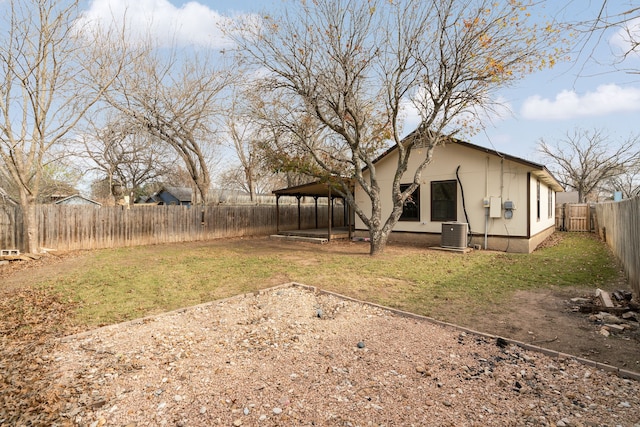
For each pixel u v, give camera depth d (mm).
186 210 15156
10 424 2393
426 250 11211
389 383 2875
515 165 10906
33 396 2746
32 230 10641
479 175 11617
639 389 2764
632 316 4422
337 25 9008
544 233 13883
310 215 20844
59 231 11703
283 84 9992
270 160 12070
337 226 22344
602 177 24047
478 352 3488
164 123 16656
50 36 10281
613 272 7422
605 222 12797
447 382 2885
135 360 3379
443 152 12367
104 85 12812
